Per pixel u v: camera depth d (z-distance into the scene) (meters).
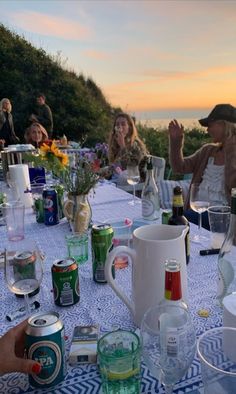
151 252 0.77
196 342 0.62
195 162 2.56
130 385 0.60
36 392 0.64
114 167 2.91
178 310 0.65
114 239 1.16
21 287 0.94
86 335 0.77
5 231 1.60
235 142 2.28
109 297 0.97
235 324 0.66
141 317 0.81
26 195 1.95
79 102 9.19
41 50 9.31
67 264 0.93
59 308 0.92
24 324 0.69
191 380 0.66
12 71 9.35
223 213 1.25
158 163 2.81
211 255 1.22
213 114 2.38
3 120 6.79
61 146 4.73
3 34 9.27
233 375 0.53
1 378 0.68
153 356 0.63
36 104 9.34
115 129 3.21
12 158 2.44
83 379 0.67
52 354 0.64
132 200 2.04
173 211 1.22
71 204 1.45
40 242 1.42
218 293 0.91
